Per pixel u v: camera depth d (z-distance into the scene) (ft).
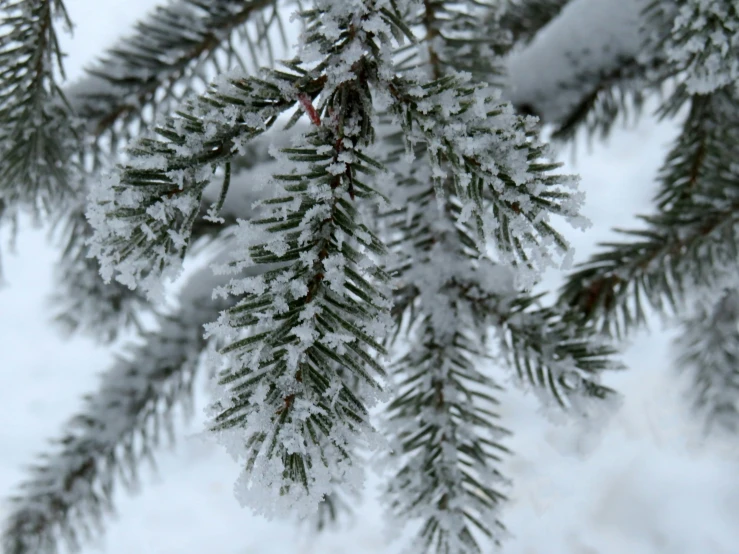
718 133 2.18
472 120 1.28
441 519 1.62
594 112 2.68
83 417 2.56
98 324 2.97
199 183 1.28
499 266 1.72
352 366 1.23
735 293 3.19
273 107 1.28
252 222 1.26
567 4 2.61
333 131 1.29
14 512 2.55
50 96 1.77
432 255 1.72
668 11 1.91
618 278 2.06
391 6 1.33
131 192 1.26
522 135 1.28
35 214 1.94
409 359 1.70
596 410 1.67
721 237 1.98
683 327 3.74
